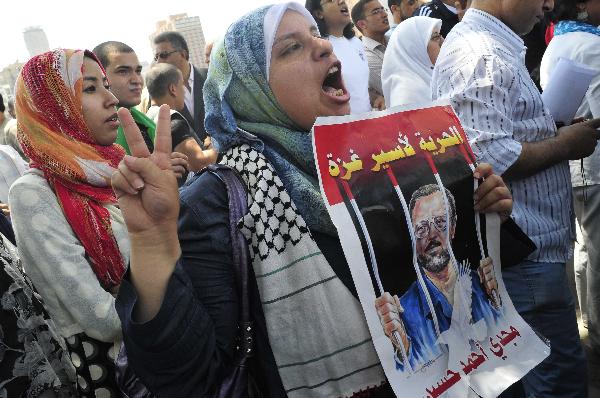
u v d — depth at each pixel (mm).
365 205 1021
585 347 2730
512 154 1585
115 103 1923
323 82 1166
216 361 926
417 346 1028
